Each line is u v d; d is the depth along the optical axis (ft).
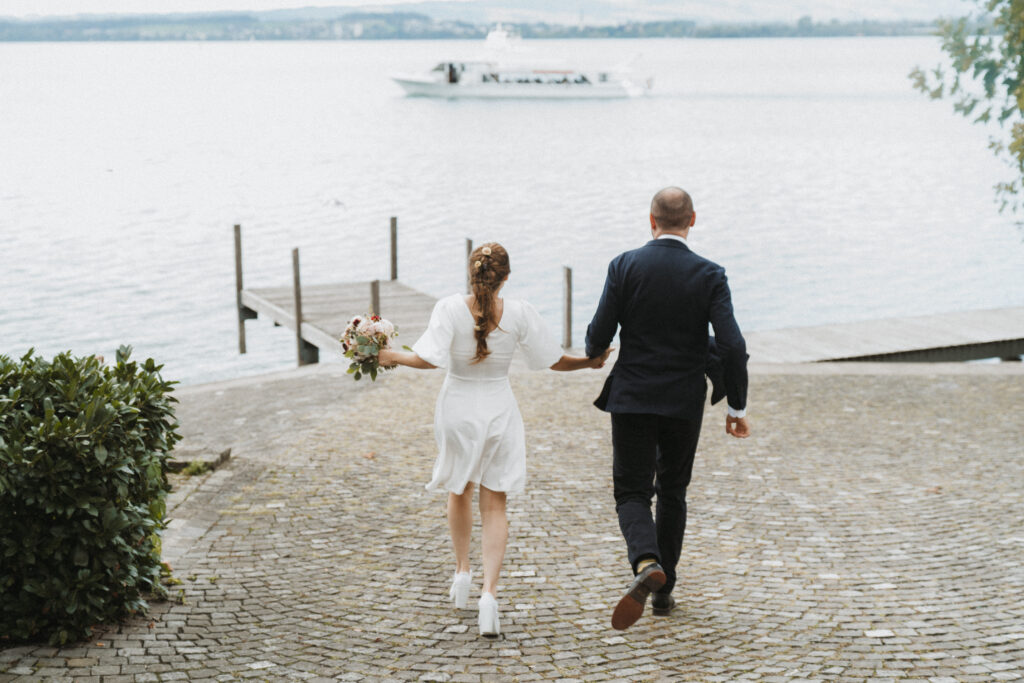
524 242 100.32
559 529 18.08
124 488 13.46
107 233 103.45
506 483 14.30
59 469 12.78
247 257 91.71
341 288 54.85
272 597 14.94
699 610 14.44
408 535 17.79
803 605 14.60
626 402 13.60
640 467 13.82
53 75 544.62
